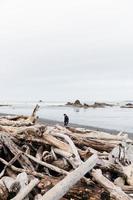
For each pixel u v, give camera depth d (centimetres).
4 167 798
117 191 679
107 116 8288
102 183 704
